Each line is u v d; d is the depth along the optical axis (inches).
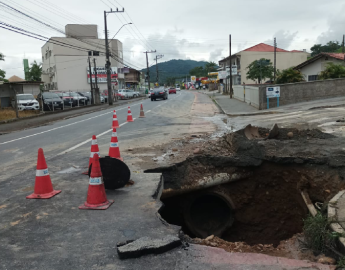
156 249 124.0
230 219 265.7
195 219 267.9
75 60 2183.8
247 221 264.5
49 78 2395.4
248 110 754.2
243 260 120.8
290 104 765.3
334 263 122.4
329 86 796.6
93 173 171.2
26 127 655.1
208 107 966.4
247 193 265.1
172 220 260.2
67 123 669.9
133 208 167.6
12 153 349.1
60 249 127.3
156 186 201.9
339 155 235.1
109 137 420.2
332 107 631.8
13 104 1029.2
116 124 516.7
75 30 2171.5
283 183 253.6
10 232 142.9
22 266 115.9
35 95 1245.7
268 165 257.6
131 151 314.3
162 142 362.0
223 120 590.2
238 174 263.1
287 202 252.1
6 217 159.8
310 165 237.5
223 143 312.7
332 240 132.0
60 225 148.9
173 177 249.3
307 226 153.6
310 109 635.5
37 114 879.7
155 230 142.3
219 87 2463.1
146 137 404.8
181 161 260.7
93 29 2217.0
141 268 114.8
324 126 411.2
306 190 231.5
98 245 129.8
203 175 260.7
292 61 2167.8
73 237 136.9
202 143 341.7
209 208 271.6
